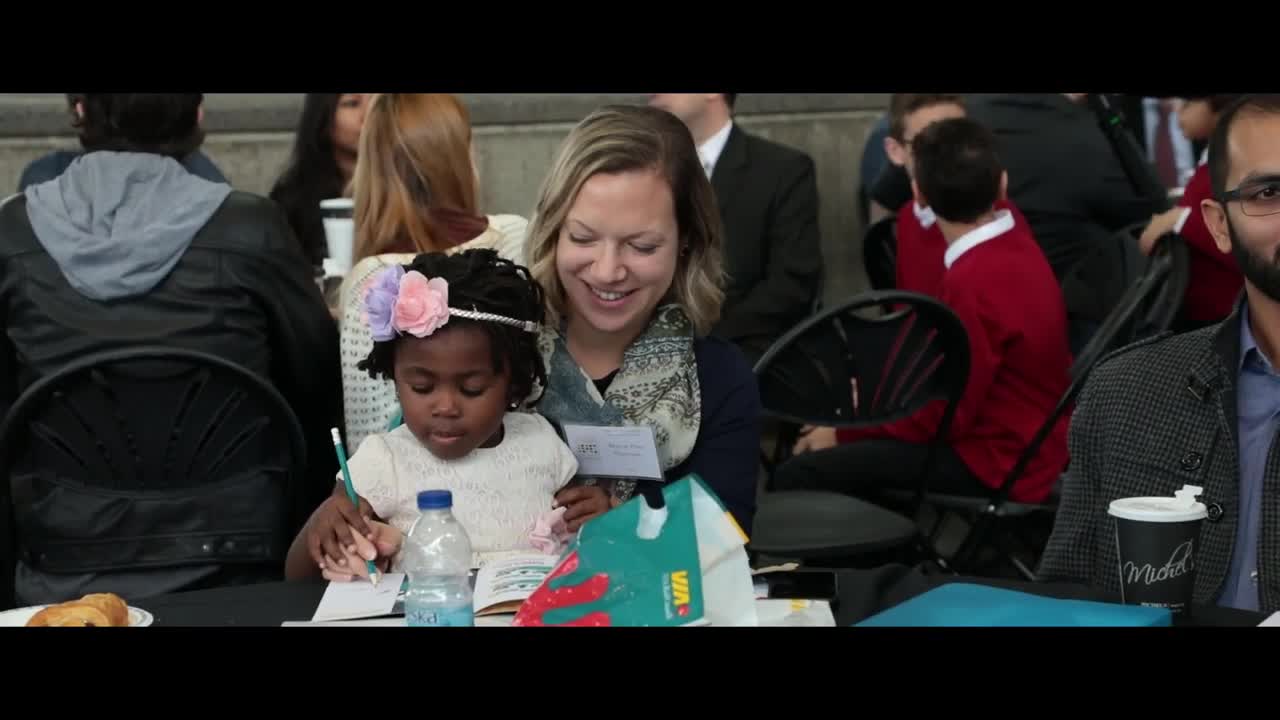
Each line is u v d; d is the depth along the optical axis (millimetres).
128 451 2564
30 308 2695
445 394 1907
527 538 1984
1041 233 5090
